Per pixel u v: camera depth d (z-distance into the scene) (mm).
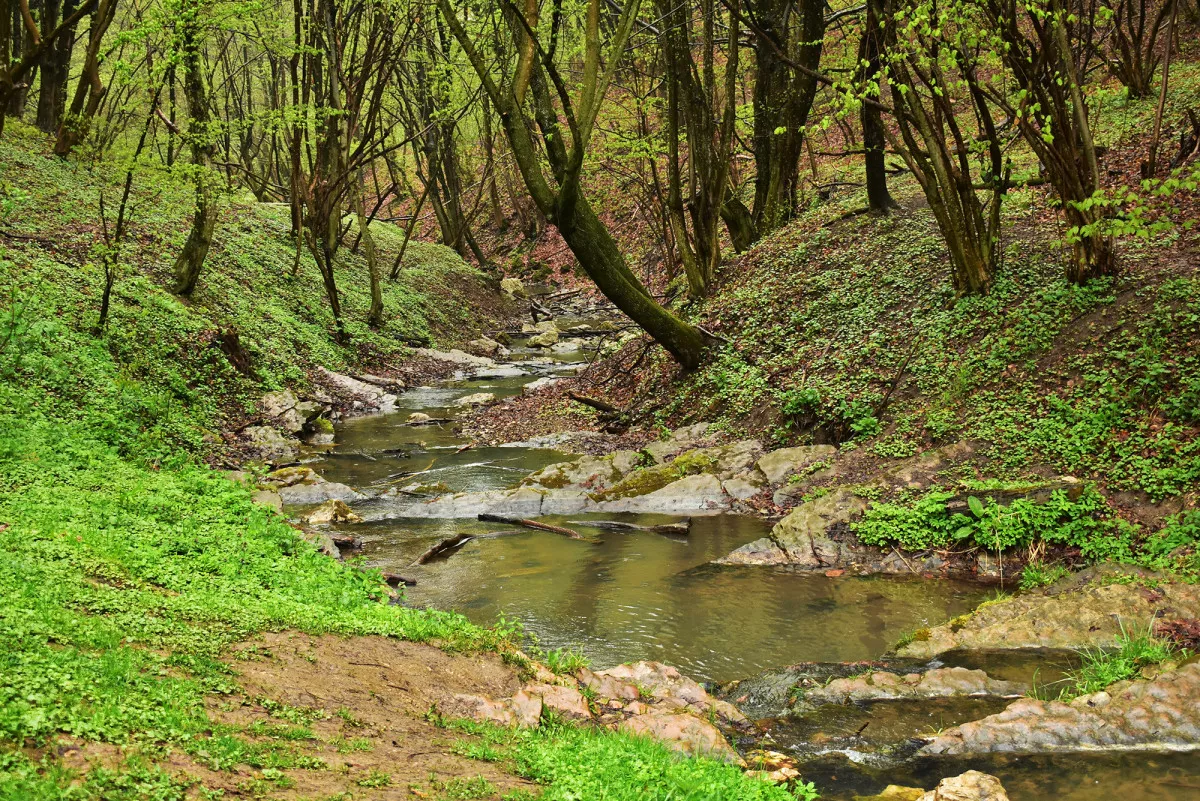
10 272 16188
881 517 11297
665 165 35938
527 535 12555
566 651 8625
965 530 10523
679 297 23047
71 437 11406
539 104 16469
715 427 15836
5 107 12477
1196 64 23328
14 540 6988
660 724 6480
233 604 6980
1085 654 7734
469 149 50750
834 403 14461
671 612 9648
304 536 10781
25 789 3502
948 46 12227
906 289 16469
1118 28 21500
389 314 29031
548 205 15836
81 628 5391
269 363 20609
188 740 4387
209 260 23969
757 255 21391
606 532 12664
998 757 6254
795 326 17469
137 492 9680
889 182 24156
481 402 22172
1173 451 10328
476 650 7305
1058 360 12578
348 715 5426
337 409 21016
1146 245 14016
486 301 37531
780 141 22922
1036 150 12656
